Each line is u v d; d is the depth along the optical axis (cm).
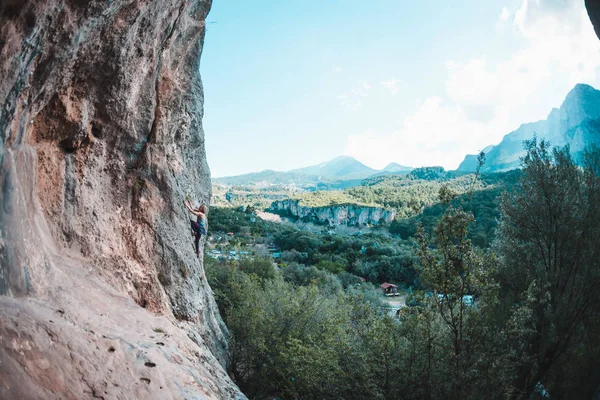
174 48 928
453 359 923
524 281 1376
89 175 689
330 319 1350
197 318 949
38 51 400
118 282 703
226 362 1171
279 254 7081
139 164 836
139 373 452
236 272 2044
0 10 330
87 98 630
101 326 491
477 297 948
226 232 8700
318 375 1105
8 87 373
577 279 1299
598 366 1184
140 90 777
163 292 835
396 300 4459
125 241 778
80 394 360
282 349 1285
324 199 18125
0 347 316
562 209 1329
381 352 977
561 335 1222
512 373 1024
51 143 595
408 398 948
